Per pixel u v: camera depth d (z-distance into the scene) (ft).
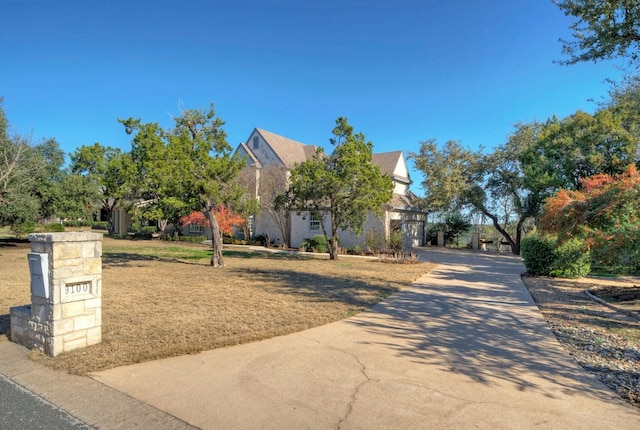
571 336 19.72
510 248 95.35
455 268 51.88
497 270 50.14
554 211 34.32
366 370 14.71
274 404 11.98
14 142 60.18
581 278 43.01
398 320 22.40
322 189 55.36
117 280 35.01
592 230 31.96
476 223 102.12
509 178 85.66
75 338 16.43
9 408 11.73
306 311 23.91
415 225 95.35
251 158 91.61
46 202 76.84
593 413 11.57
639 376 14.53
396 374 14.35
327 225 80.89
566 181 71.20
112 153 98.89
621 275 45.60
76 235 16.47
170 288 31.17
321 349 17.10
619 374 14.71
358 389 13.05
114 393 12.73
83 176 94.07
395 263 56.08
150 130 39.81
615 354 16.98
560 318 23.67
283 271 43.65
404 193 97.35
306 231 83.05
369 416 11.26
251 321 21.25
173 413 11.44
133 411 11.57
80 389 13.01
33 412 11.50
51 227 86.02
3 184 57.98
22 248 69.15
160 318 21.53
